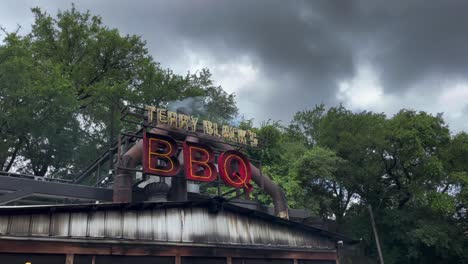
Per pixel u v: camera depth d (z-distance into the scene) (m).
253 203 18.39
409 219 29.27
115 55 34.03
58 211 10.85
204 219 13.52
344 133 31.67
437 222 29.05
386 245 30.41
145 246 12.03
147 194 15.38
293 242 15.36
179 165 15.48
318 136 36.53
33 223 10.44
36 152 27.31
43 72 25.66
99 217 11.53
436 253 29.39
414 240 27.95
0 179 12.05
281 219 15.05
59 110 24.83
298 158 29.08
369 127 31.92
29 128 24.58
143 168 14.57
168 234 12.56
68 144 27.97
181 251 12.62
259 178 18.16
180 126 16.91
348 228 31.08
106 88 29.31
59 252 10.60
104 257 11.34
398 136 30.28
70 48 33.06
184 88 34.84
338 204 32.78
